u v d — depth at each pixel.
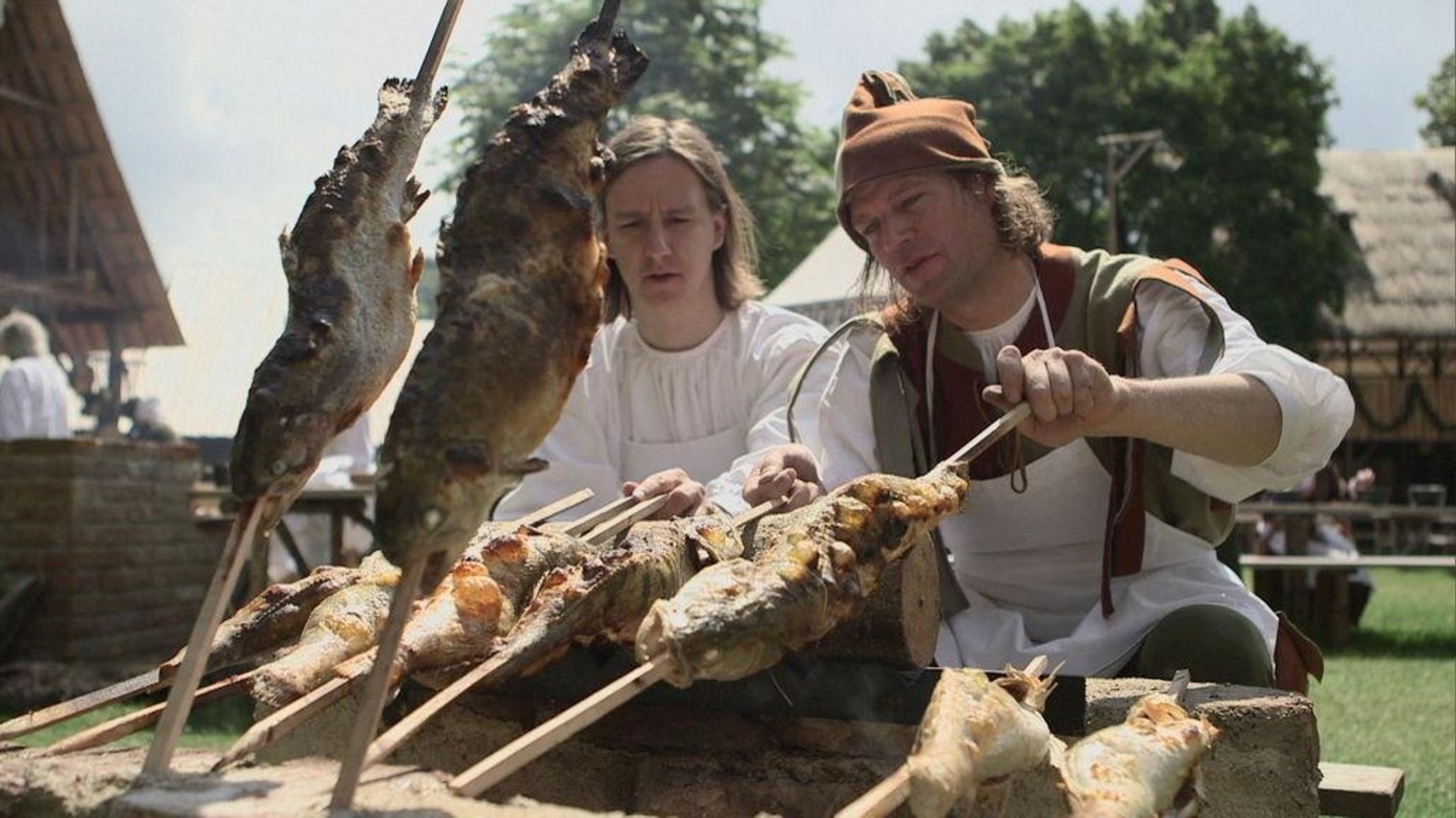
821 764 2.03
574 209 1.51
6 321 8.52
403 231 1.72
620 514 2.56
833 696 2.01
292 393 1.60
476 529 1.47
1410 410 27.59
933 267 2.98
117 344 16.64
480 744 2.21
